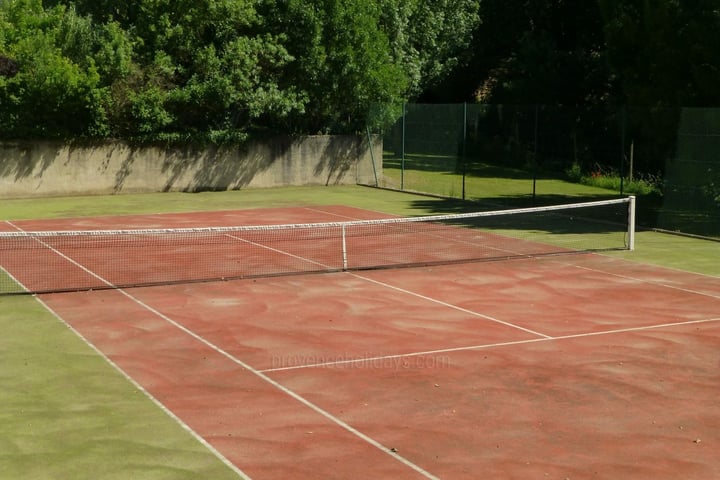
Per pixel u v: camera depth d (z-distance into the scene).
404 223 24.52
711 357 11.56
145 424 9.01
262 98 32.72
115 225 24.28
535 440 8.64
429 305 14.53
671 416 9.35
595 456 8.23
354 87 34.56
